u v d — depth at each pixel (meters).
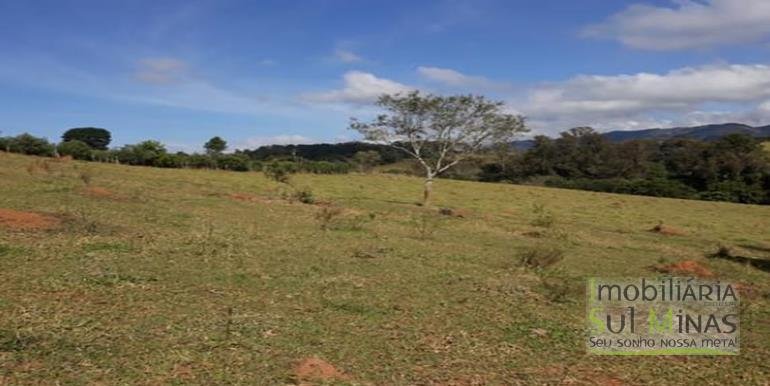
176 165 58.19
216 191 35.28
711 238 34.59
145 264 13.55
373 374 8.30
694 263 20.45
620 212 47.72
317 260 15.94
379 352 9.22
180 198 28.59
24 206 19.66
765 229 42.16
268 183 47.00
